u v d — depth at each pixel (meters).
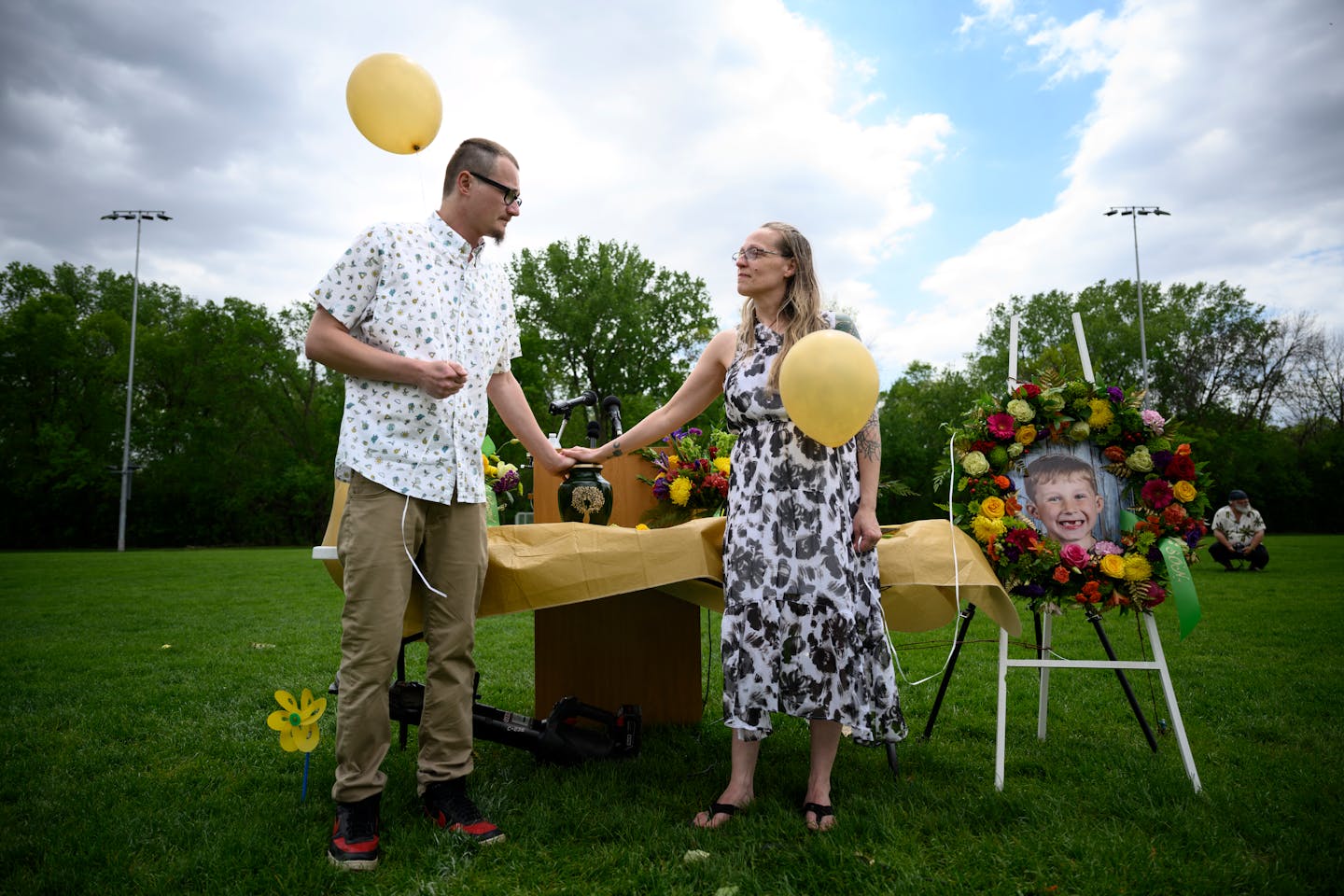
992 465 2.88
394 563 2.11
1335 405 39.38
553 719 2.76
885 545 2.59
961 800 2.36
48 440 36.31
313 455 41.88
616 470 3.41
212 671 4.70
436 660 2.24
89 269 45.81
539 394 32.97
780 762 2.85
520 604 2.40
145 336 39.69
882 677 2.30
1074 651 5.26
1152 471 2.77
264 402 40.44
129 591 10.12
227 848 2.04
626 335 35.84
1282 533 35.84
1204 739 3.07
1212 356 41.84
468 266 2.38
